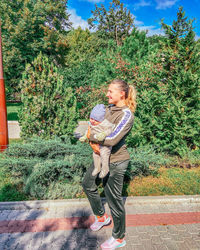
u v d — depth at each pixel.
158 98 5.60
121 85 2.13
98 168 2.28
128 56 9.10
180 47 5.75
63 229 2.87
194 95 5.57
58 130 5.93
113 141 1.97
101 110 2.00
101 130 1.97
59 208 3.38
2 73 5.73
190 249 2.55
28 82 5.72
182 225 3.03
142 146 5.50
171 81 5.77
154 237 2.75
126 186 4.14
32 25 22.25
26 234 2.76
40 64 5.94
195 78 5.53
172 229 2.93
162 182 4.36
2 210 3.30
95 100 9.98
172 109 5.48
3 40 21.59
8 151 4.41
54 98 5.99
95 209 2.72
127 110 2.09
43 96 5.70
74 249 2.51
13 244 2.57
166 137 5.74
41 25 22.64
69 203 3.45
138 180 4.43
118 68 7.59
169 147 5.79
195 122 5.66
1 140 5.90
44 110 5.75
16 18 23.42
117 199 2.28
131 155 4.68
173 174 4.80
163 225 3.02
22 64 22.39
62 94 6.18
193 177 4.66
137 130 5.63
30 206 3.36
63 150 4.59
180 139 5.57
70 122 6.20
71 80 15.74
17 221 3.03
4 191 3.82
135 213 3.31
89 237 2.72
